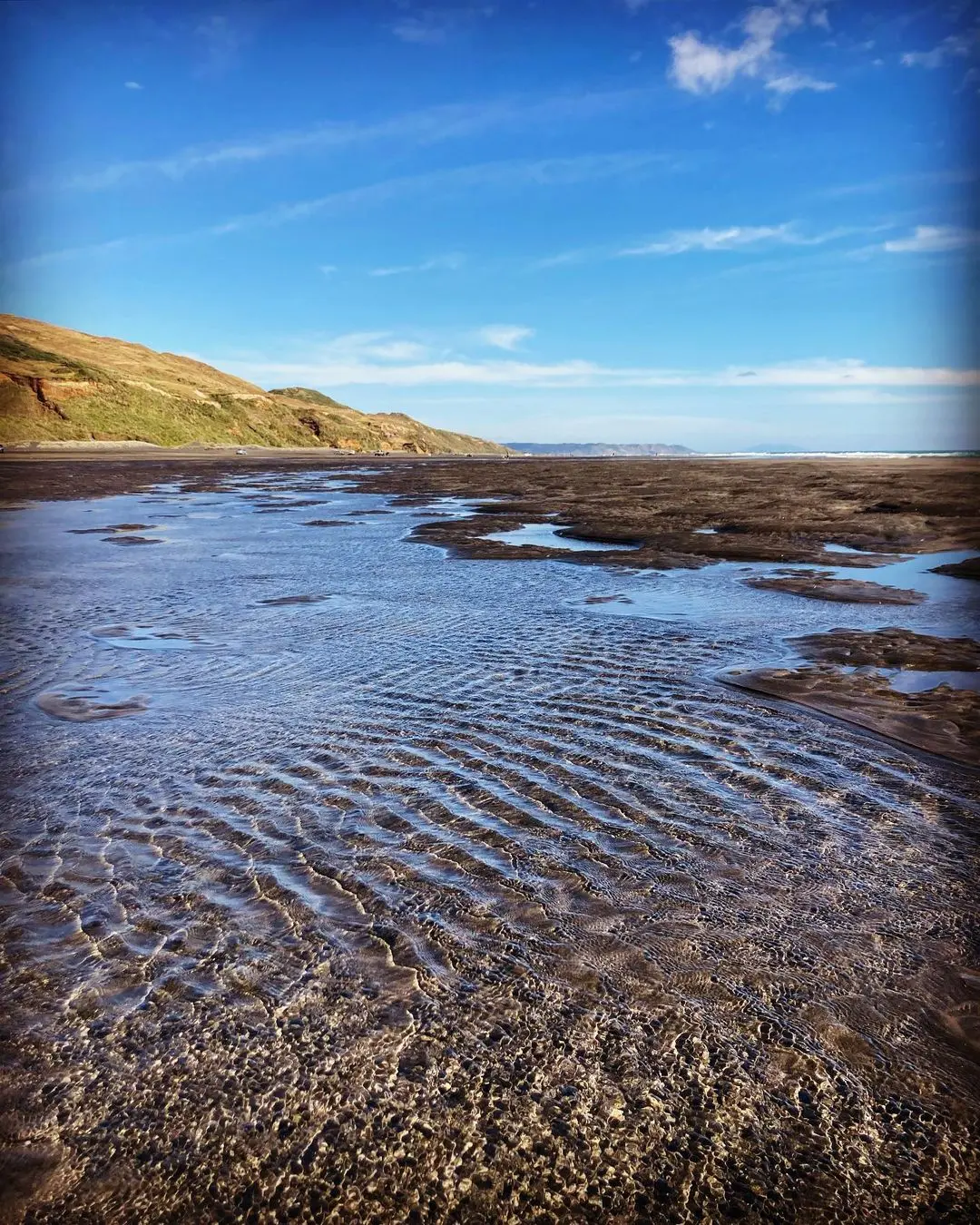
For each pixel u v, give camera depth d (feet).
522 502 102.73
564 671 26.71
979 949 11.34
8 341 384.47
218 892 13.25
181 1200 7.75
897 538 60.18
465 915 12.37
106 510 96.99
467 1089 8.90
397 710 22.95
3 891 13.43
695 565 50.65
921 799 16.44
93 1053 9.62
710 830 15.17
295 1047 9.59
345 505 105.29
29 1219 7.59
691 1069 9.12
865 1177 7.80
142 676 27.12
